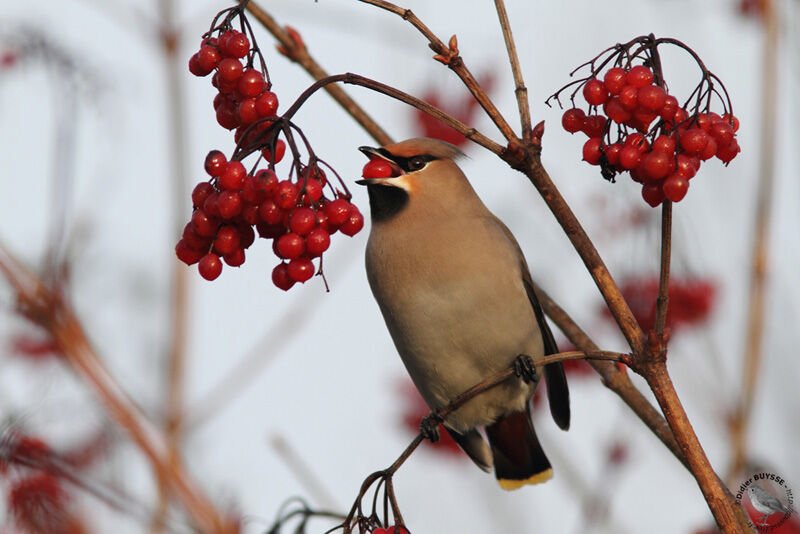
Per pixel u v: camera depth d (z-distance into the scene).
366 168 10.30
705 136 5.97
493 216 10.66
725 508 6.17
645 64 6.26
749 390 10.16
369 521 6.80
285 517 7.95
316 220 6.32
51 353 9.24
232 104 6.44
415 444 6.83
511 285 9.98
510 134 6.38
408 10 6.34
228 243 6.38
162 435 9.57
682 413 6.38
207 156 6.16
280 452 9.60
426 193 10.19
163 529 8.77
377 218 10.28
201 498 9.08
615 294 6.48
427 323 10.02
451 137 10.90
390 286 10.12
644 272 10.30
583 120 6.36
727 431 10.14
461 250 9.89
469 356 10.15
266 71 6.32
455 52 6.34
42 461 8.34
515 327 10.04
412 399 11.66
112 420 8.91
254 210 6.29
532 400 11.52
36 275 9.42
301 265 6.42
